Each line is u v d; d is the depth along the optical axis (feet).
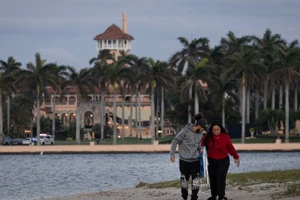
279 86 602.03
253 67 474.90
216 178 101.35
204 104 547.08
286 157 386.93
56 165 351.87
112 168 320.50
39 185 234.79
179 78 486.79
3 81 506.48
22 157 431.02
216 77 493.77
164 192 131.85
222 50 570.05
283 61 481.46
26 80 485.97
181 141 101.35
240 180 144.05
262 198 106.52
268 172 167.22
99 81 532.73
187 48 542.57
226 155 100.63
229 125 544.21
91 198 132.26
